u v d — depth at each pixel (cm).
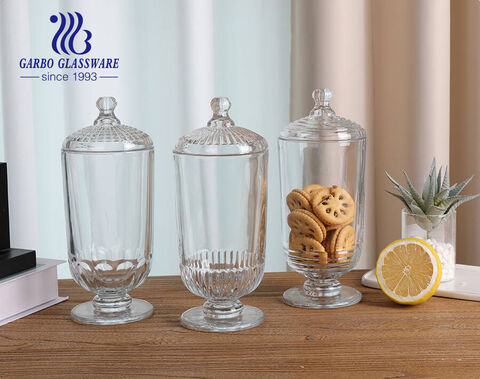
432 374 73
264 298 99
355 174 96
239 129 88
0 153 156
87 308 94
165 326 88
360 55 143
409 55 143
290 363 76
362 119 145
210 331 86
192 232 86
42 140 160
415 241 94
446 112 143
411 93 143
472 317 90
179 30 149
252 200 86
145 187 89
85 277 89
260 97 161
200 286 86
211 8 149
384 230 151
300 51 144
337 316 91
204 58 150
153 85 157
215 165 84
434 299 98
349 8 141
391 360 77
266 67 161
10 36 145
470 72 148
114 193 87
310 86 143
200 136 86
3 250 95
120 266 88
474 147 149
